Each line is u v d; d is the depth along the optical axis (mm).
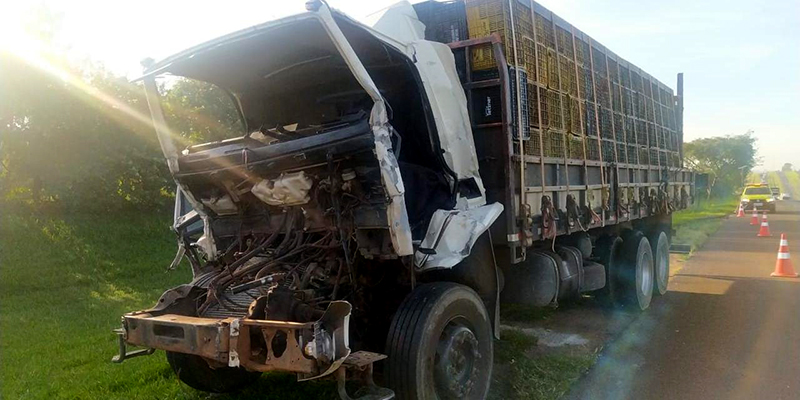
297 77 5078
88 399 4918
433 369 4156
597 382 5512
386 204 3928
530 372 5578
